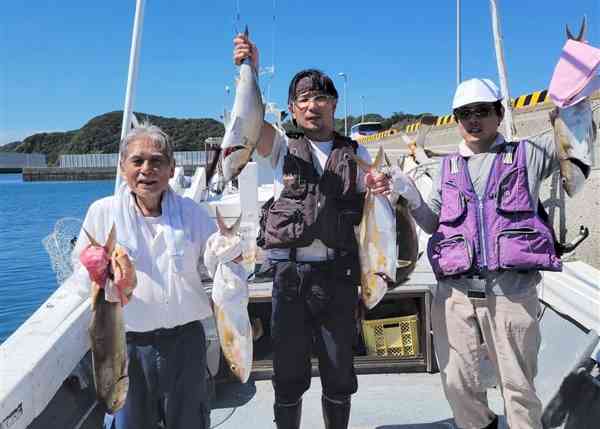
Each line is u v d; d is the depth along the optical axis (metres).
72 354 2.64
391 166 2.69
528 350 2.51
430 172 4.06
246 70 2.66
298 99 2.71
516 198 2.50
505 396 2.54
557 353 3.06
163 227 2.36
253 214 4.61
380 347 3.94
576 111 2.40
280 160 2.87
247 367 2.47
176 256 2.33
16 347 2.44
